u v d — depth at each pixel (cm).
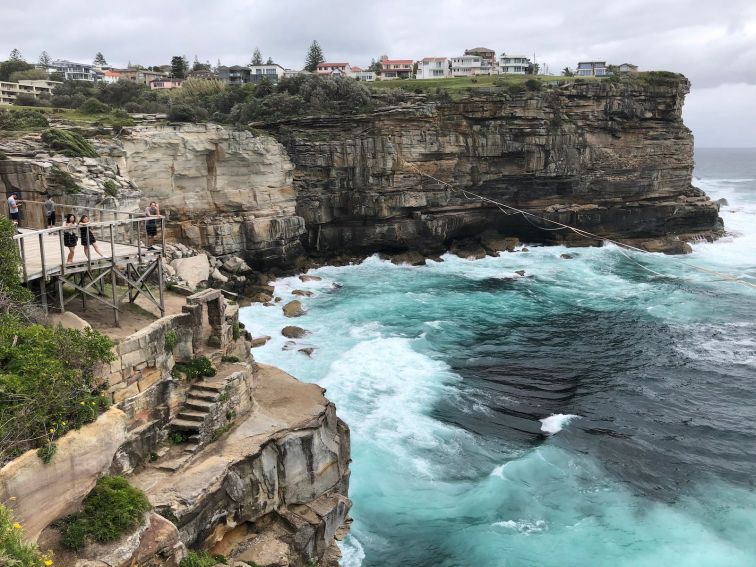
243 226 5681
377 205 6372
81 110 6309
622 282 6000
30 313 1784
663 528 2481
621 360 4125
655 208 7406
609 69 11219
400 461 2873
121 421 1545
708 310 5169
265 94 7369
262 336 4259
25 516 1314
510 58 14362
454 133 6606
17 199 3447
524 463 2841
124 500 1481
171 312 2342
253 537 1984
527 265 6594
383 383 3638
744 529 2481
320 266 6444
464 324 4772
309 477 2175
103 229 3581
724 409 3462
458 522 2500
